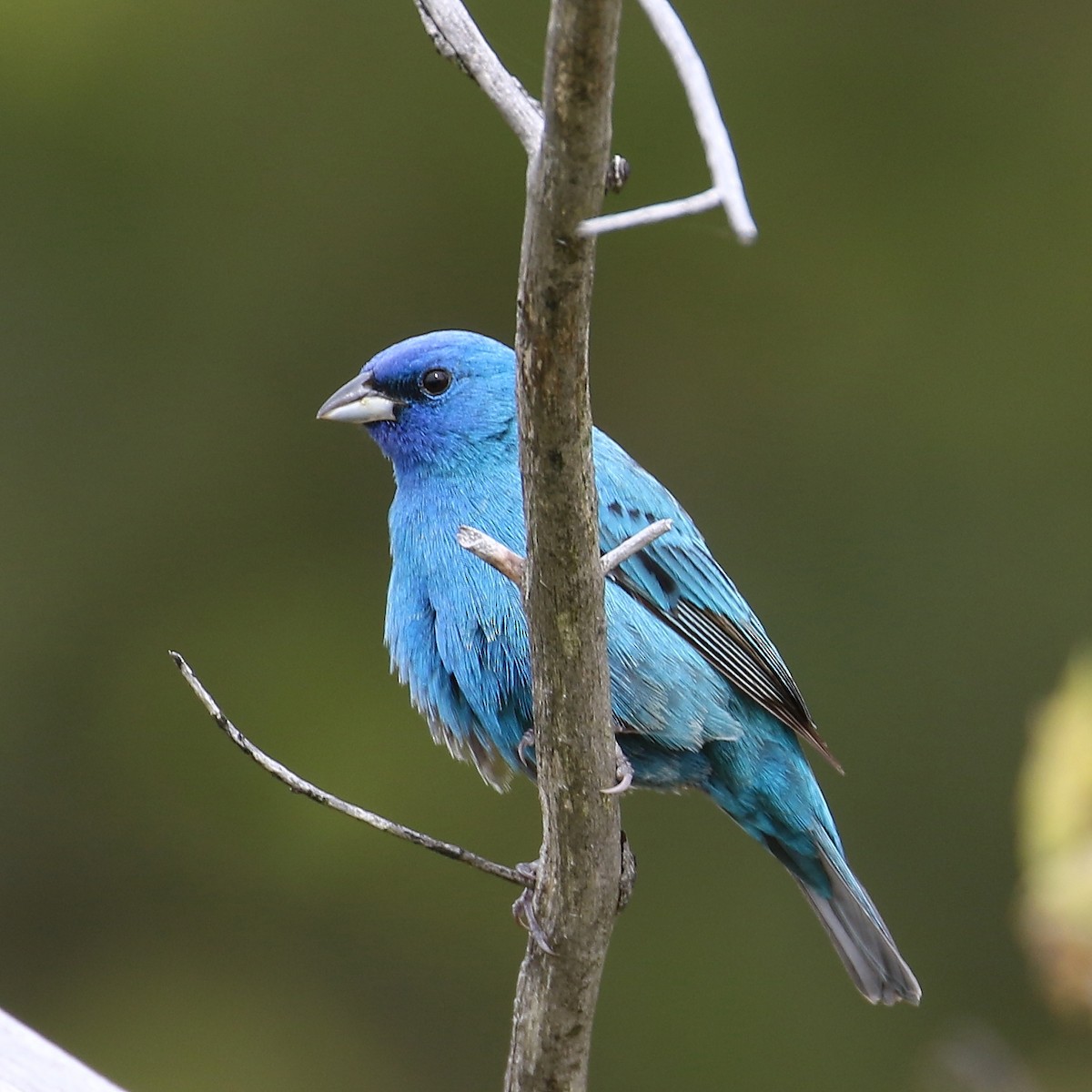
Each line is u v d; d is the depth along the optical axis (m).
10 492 13.54
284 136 13.84
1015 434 13.76
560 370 4.55
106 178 13.80
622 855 5.70
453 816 12.95
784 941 12.98
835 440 13.78
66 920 13.12
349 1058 12.62
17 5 13.52
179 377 13.70
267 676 13.21
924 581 13.49
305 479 13.68
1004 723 13.19
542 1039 5.75
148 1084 12.52
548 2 13.17
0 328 13.70
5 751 13.21
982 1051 6.34
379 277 13.77
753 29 14.13
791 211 14.02
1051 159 14.22
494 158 13.78
